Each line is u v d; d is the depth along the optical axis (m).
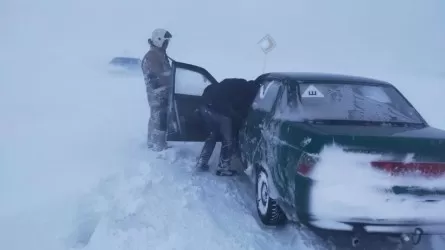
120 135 8.79
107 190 5.13
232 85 5.53
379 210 3.29
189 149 7.27
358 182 3.30
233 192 5.23
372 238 4.20
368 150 3.32
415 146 3.36
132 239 3.96
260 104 5.05
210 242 3.87
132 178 5.22
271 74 5.27
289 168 3.68
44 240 4.35
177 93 6.12
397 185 3.32
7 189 5.61
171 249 3.77
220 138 5.93
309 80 4.51
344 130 3.61
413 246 4.09
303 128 3.71
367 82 4.62
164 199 4.65
